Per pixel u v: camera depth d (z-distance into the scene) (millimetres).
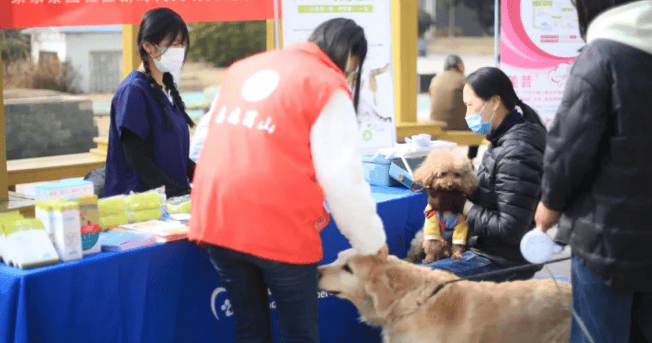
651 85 2057
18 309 2258
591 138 2080
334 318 3336
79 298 2404
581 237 2188
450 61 7309
